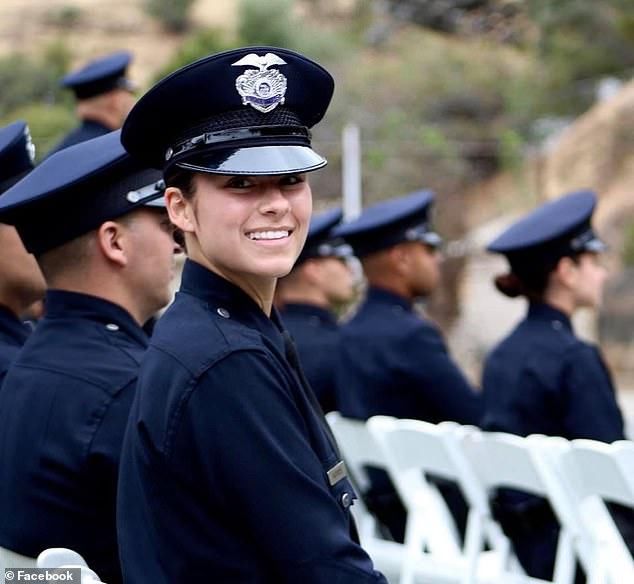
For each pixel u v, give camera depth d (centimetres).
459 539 1132
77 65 5459
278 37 5072
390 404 1180
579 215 1043
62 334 689
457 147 4634
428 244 1241
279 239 535
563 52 5362
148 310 709
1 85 4506
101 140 709
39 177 696
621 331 3438
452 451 975
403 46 5688
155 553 522
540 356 1012
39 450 654
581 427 984
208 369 517
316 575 509
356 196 3186
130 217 694
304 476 516
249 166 525
